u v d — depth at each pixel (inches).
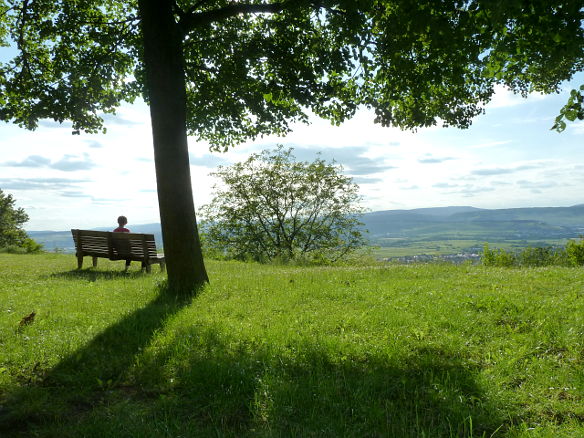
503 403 148.9
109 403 156.1
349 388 159.2
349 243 1231.5
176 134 361.7
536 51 304.5
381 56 358.3
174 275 367.2
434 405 149.5
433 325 246.2
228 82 471.8
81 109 510.3
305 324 257.0
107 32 499.2
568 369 178.1
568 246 1030.4
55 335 235.5
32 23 513.3
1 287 427.2
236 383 163.3
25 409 148.7
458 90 428.8
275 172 1211.2
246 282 414.6
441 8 286.5
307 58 456.1
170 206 362.3
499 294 327.9
